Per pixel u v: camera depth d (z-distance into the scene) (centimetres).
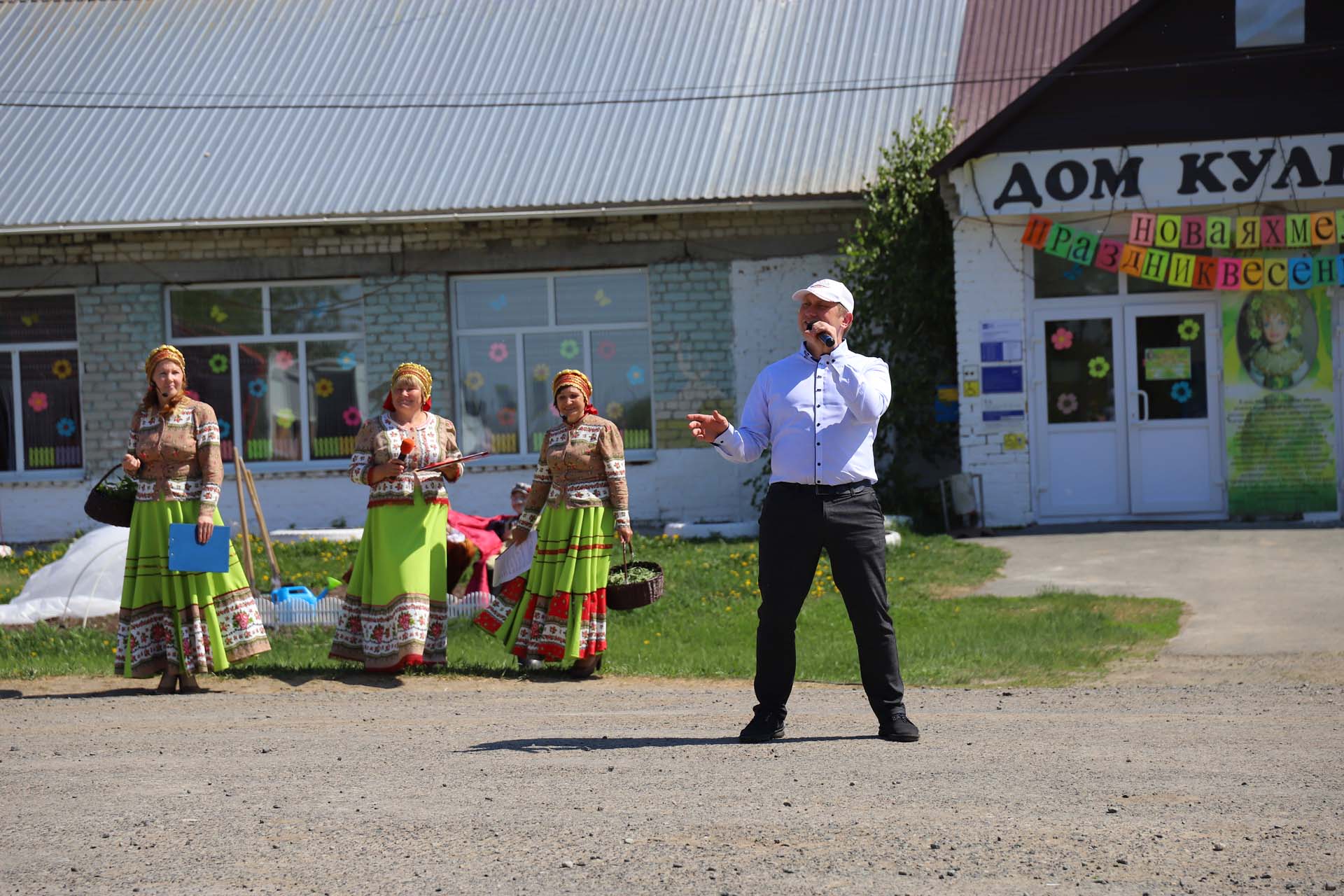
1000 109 2612
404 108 2936
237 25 3228
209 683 1302
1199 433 2405
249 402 2783
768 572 948
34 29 3272
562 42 3069
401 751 945
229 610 1275
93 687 1308
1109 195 2317
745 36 3009
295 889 629
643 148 2752
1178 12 2288
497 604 1380
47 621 1670
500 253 2702
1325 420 2364
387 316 2725
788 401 938
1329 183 2266
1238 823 706
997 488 2416
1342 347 2352
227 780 855
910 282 2483
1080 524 2388
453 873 647
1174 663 1362
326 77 3047
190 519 1260
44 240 2762
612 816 743
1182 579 1811
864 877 624
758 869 640
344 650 1326
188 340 2780
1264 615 1564
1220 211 2327
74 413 2806
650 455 2697
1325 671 1297
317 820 747
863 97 2795
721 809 750
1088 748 912
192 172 2811
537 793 800
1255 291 2364
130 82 3081
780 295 2648
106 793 826
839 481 937
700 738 984
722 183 2625
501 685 1305
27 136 2947
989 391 2411
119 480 1345
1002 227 2397
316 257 2728
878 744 940
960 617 1628
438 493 1336
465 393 2762
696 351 2672
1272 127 2273
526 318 2741
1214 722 1023
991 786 794
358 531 2505
